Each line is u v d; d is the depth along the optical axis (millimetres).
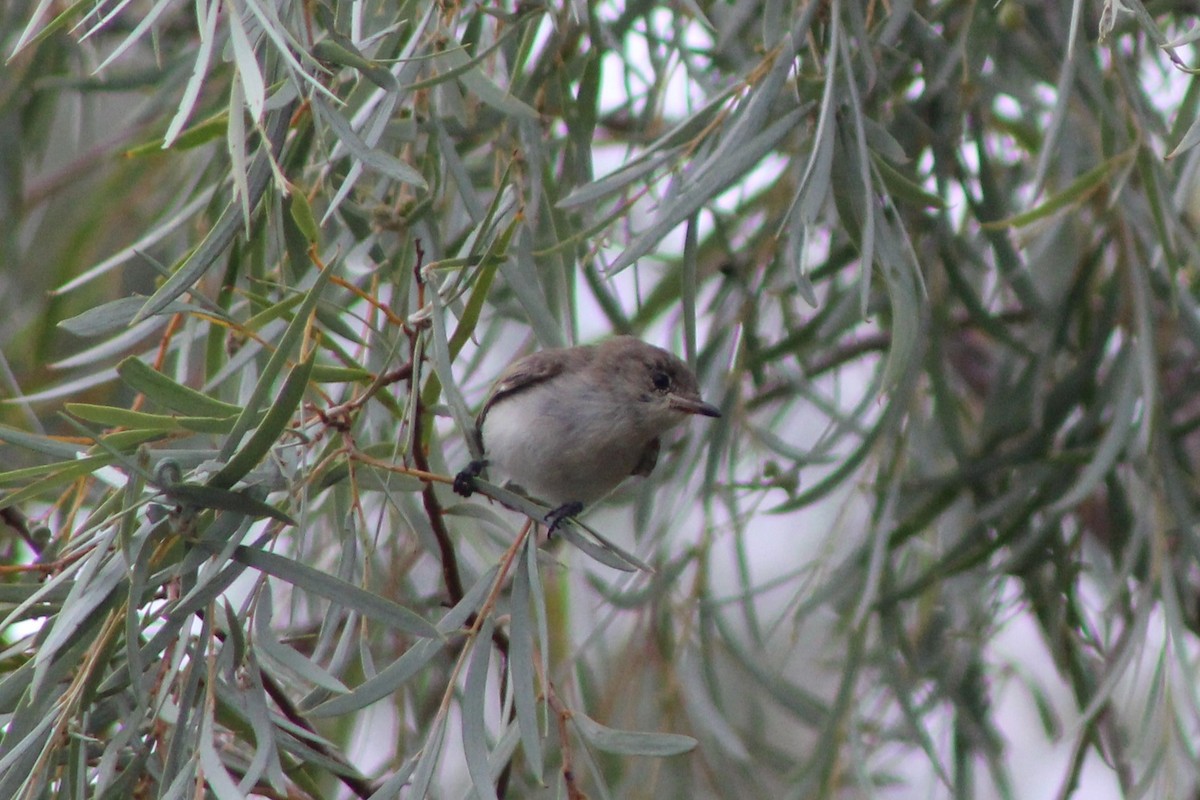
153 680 6102
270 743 5699
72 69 10414
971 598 9383
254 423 6070
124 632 5836
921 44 8438
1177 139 7785
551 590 9547
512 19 7070
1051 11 9172
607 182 6914
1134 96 8133
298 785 6871
